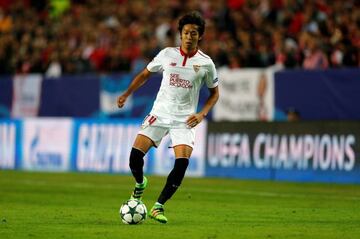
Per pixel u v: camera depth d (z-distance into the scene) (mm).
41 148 82562
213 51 78188
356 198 50469
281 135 67688
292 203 46875
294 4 80938
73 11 102812
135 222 34438
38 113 86188
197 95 35094
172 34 82625
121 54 84875
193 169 72938
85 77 82500
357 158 63438
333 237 30312
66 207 43375
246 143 69750
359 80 66438
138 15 93875
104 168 77625
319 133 65625
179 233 31312
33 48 94562
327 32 72625
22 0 107938
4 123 85688
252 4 84938
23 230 32188
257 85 71750
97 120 78688
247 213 40562
